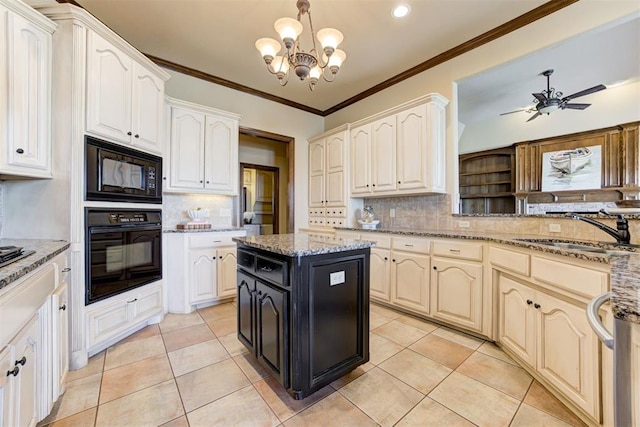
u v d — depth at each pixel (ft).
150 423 4.45
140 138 7.49
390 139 10.57
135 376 5.70
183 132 9.86
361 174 11.74
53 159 5.91
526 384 5.50
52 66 5.90
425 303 8.58
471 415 4.67
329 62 6.86
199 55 9.99
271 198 21.34
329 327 5.22
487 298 7.23
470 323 7.52
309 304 4.90
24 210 6.04
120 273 6.98
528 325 5.73
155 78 8.05
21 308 3.34
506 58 8.39
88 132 6.11
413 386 5.46
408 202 11.18
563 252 4.75
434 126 9.34
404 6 7.54
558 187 14.92
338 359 5.38
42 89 5.70
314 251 4.85
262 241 6.01
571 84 12.31
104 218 6.51
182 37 8.96
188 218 10.79
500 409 4.81
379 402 5.00
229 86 11.99
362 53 9.84
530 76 11.44
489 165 17.63
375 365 6.20
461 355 6.63
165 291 9.16
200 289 9.59
